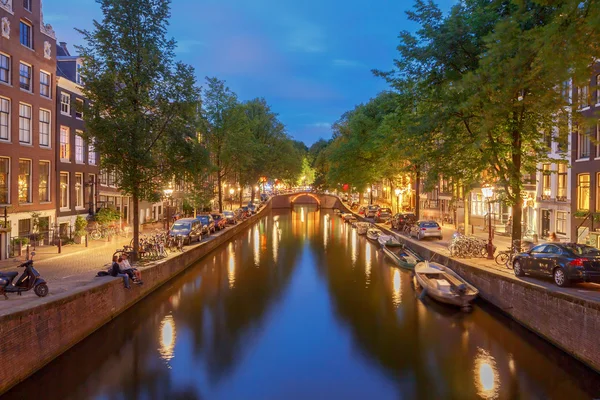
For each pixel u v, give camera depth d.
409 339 14.07
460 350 13.09
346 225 54.91
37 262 18.95
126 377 11.41
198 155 20.05
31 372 10.29
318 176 89.06
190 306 17.70
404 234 34.62
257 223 57.28
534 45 9.43
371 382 11.25
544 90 12.17
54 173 25.03
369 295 19.58
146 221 39.97
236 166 44.81
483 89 13.27
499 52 11.54
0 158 20.94
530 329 13.60
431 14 18.25
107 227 29.45
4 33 20.73
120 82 18.95
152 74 18.81
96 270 17.12
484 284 17.16
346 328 15.20
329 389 10.91
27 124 22.91
